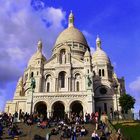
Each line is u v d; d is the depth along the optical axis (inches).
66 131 1736.0
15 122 2237.9
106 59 4077.3
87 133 1844.2
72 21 4810.5
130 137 1638.8
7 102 3713.1
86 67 3496.6
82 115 2866.6
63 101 3031.5
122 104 3058.6
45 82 3540.8
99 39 4439.0
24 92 4008.4
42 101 3056.1
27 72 4146.2
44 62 3710.6
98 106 3560.5
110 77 3978.8
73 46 4311.0
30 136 1753.2
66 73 3494.1
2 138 1663.4
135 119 2389.3
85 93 3034.0
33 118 2281.0
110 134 1708.9
